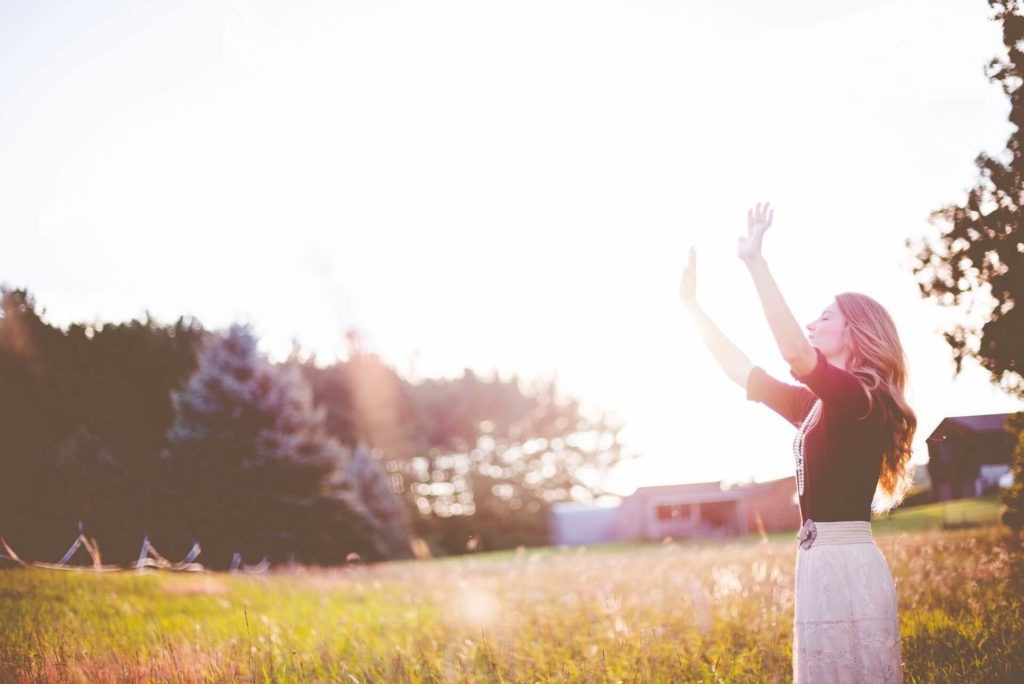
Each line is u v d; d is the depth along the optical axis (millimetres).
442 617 8109
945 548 7863
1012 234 6285
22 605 8727
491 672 5336
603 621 6758
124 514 25234
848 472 2719
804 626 2719
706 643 5793
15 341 28703
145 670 5266
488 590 11117
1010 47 6129
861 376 2848
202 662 5449
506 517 69500
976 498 8352
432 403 71250
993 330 6363
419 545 12094
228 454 29094
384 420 66062
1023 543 7422
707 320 3426
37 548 18547
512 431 73125
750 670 5008
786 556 11094
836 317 2996
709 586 8516
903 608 5965
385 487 46594
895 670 2629
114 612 8852
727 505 57062
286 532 29531
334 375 64812
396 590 12141
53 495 23422
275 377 31484
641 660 5203
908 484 3020
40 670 5117
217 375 30000
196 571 18000
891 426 2840
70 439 25859
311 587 13086
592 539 67375
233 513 28578
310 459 30844
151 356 33844
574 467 76500
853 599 2650
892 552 7605
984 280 6477
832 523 2746
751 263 2719
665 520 57031
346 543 32125
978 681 4211
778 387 3082
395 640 6547
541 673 5191
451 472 70875
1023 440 7348
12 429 26609
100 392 31453
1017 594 5945
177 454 28703
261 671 5270
